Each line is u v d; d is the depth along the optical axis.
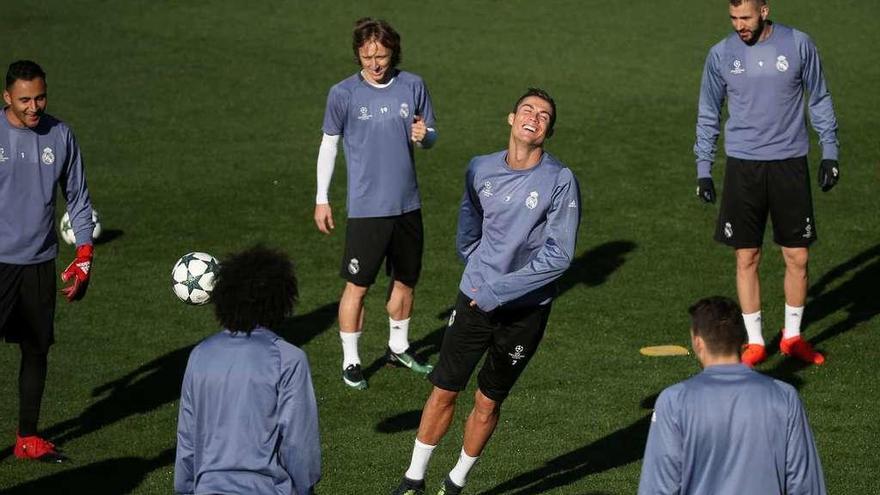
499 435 24.16
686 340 28.97
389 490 21.75
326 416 25.22
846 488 21.36
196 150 46.47
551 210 19.95
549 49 61.59
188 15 67.88
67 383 26.89
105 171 43.75
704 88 27.77
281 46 62.09
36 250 22.86
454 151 46.19
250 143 47.41
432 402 20.84
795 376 26.95
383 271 34.72
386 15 68.06
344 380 27.02
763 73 26.70
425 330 30.34
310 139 48.03
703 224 37.94
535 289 19.84
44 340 23.16
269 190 41.78
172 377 27.23
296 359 15.02
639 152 45.81
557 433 24.19
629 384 26.50
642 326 29.92
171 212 39.44
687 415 14.15
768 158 27.00
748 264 27.81
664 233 37.12
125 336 29.61
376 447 23.66
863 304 31.36
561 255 19.62
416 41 62.84
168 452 23.56
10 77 22.16
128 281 33.47
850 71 57.03
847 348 28.48
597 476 22.30
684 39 63.56
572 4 70.94
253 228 38.03
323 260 35.31
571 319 30.45
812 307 31.33
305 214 39.47
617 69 58.06
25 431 23.25
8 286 22.75
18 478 22.33
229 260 15.40
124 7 69.50
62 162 23.11
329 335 29.88
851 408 25.02
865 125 48.53
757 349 27.83
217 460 14.85
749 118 27.03
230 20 66.94
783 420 14.10
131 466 22.89
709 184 27.77
